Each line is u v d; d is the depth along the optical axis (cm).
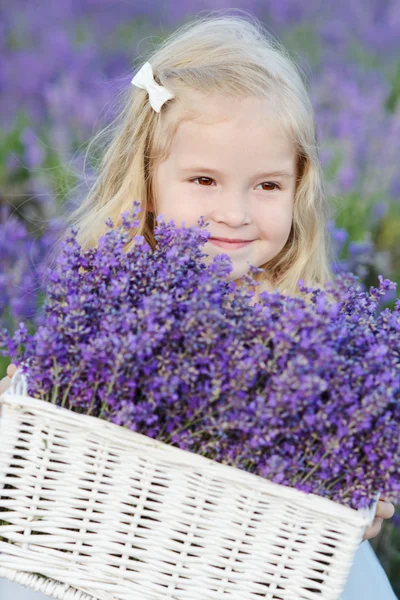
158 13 930
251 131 239
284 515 173
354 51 813
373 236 493
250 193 245
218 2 909
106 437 171
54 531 179
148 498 180
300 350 167
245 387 167
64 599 183
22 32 845
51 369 172
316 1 883
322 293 194
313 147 272
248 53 261
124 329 168
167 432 178
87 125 589
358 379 172
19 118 641
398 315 192
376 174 514
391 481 171
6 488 183
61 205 448
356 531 172
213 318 167
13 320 363
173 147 246
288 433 171
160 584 179
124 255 186
